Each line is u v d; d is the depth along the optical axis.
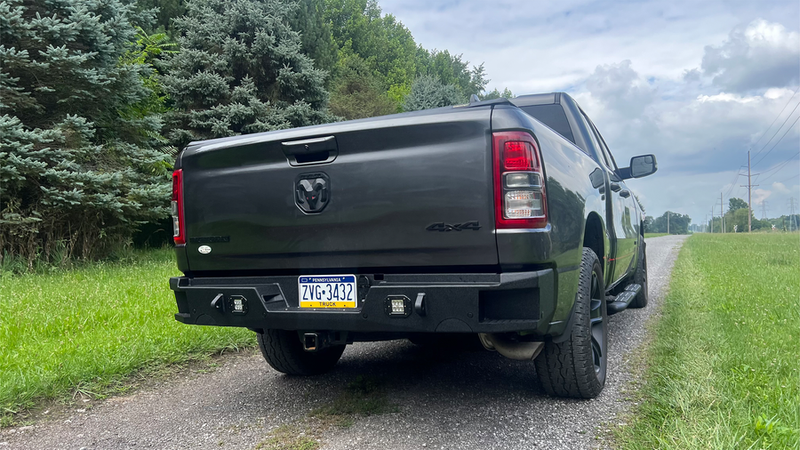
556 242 2.52
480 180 2.40
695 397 2.72
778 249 13.88
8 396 3.26
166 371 4.02
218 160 2.97
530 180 2.39
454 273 2.48
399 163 2.55
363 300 2.64
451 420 2.84
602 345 3.26
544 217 2.43
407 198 2.53
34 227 9.39
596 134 5.06
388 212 2.56
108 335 4.58
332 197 2.68
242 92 15.34
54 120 9.95
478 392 3.27
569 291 2.70
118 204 9.61
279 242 2.82
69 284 7.41
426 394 3.28
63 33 9.37
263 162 2.87
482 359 4.07
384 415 2.96
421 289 2.46
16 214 9.02
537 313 2.38
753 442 2.13
